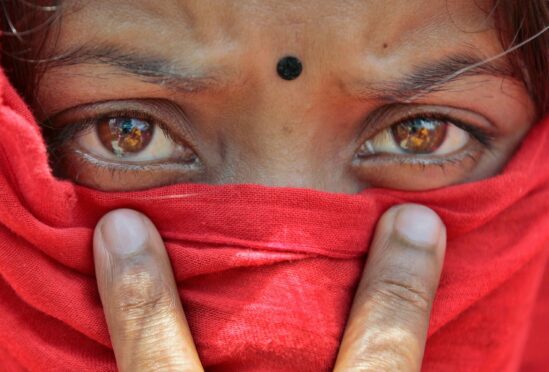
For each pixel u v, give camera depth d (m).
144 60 0.32
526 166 0.34
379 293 0.33
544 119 0.35
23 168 0.32
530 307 0.37
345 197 0.33
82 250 0.33
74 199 0.33
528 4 0.33
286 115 0.32
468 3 0.32
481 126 0.34
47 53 0.32
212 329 0.32
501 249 0.35
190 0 0.31
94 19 0.32
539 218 0.35
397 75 0.32
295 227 0.33
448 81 0.33
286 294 0.32
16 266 0.32
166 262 0.33
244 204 0.33
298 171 0.33
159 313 0.32
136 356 0.32
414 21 0.32
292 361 0.32
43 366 0.33
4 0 0.32
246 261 0.32
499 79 0.33
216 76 0.32
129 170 0.33
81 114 0.32
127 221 0.33
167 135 0.33
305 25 0.32
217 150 0.33
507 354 0.36
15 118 0.31
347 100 0.32
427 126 0.34
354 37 0.32
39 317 0.33
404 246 0.33
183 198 0.33
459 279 0.34
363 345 0.32
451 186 0.34
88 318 0.33
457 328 0.35
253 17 0.31
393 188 0.34
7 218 0.32
